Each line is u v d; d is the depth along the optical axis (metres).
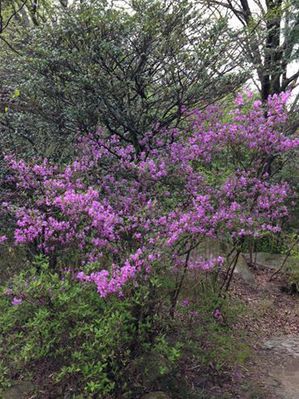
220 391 4.16
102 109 4.72
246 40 5.03
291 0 7.86
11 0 6.57
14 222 4.58
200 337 4.07
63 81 4.64
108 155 4.54
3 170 4.76
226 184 4.57
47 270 3.66
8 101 5.28
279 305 7.17
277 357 5.30
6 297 3.48
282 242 9.04
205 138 4.64
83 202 3.56
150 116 4.96
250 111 4.80
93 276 3.14
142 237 3.58
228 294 5.98
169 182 4.46
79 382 3.33
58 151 5.01
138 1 4.69
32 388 3.51
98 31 4.47
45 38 4.62
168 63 4.66
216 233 4.44
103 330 3.04
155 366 3.54
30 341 3.16
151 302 3.40
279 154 5.38
